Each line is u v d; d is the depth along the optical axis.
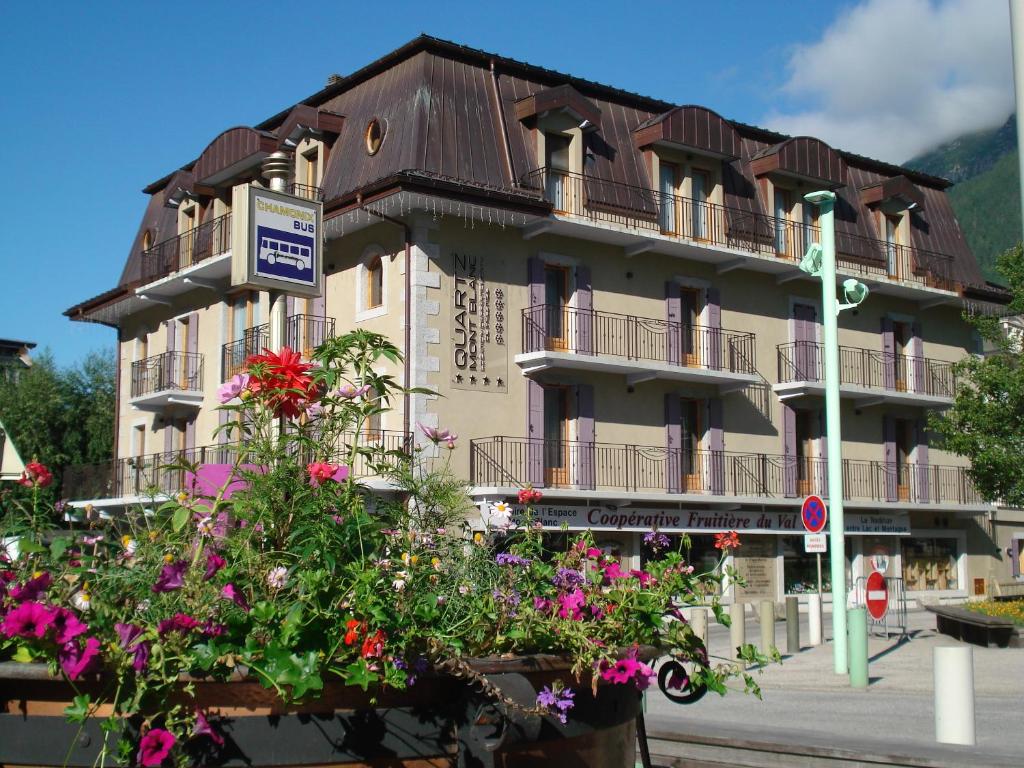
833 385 16.44
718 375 29.03
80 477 35.94
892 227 35.34
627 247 28.12
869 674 16.22
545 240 26.73
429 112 24.67
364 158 25.31
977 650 18.94
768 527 30.86
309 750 3.22
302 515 3.71
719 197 29.84
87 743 3.15
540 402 26.17
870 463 33.88
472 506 4.50
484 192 24.44
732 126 29.81
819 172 31.80
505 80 26.50
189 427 31.56
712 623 27.44
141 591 3.38
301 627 3.25
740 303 31.05
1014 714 12.27
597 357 26.58
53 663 3.09
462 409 24.81
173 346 32.59
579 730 3.73
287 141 27.31
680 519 28.81
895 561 34.59
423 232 24.55
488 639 3.78
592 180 27.03
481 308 25.38
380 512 4.14
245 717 3.19
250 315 29.52
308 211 7.53
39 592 3.29
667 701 13.66
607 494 26.67
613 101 28.83
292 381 4.22
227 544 3.68
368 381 4.41
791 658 18.45
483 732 3.39
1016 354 28.00
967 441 27.44
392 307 24.86
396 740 3.34
